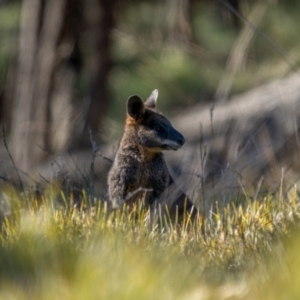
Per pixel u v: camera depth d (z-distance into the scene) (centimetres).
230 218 767
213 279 591
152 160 920
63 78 2367
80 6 2302
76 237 666
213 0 2244
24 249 614
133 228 715
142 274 543
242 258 648
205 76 2116
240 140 1452
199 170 1208
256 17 1900
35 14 2308
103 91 2261
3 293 537
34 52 2316
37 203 848
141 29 2297
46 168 1725
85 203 837
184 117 1761
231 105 1647
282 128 1457
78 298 520
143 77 2173
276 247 620
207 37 2205
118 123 2259
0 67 2547
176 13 2081
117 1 2288
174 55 2138
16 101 2348
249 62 1919
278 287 526
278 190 950
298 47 1839
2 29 2505
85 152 1875
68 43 2312
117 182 918
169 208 878
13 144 2256
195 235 728
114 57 2316
